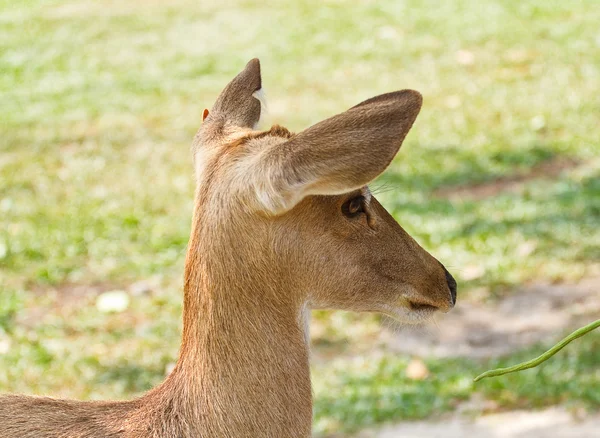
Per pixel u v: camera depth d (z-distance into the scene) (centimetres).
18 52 3133
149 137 2298
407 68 2681
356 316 1435
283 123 2325
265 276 628
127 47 3114
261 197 589
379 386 1242
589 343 1302
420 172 1942
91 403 670
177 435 636
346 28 3106
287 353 637
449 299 700
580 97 2305
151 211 1850
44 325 1430
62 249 1694
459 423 1157
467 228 1661
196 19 3378
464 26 3002
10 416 652
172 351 1342
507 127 2161
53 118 2480
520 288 1478
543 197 1772
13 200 1938
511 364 1262
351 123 561
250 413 631
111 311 1469
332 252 647
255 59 748
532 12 3069
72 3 3734
